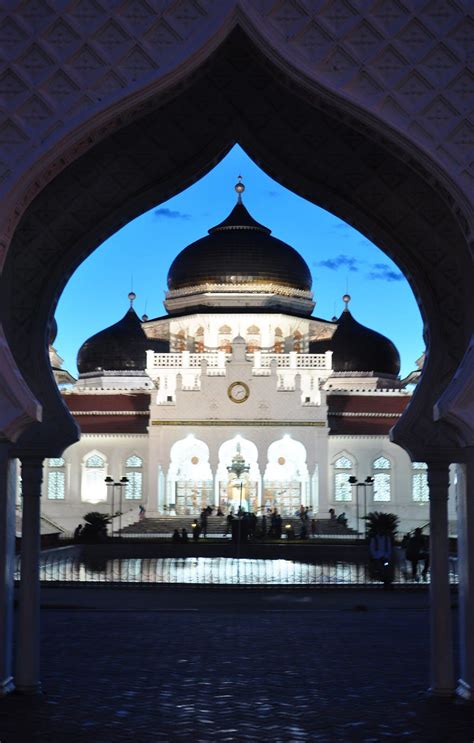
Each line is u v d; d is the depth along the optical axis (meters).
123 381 66.50
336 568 29.52
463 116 7.96
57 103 7.96
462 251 10.61
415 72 7.97
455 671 12.43
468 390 8.26
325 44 7.96
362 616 18.64
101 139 8.38
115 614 18.72
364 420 57.78
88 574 29.69
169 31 7.92
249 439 54.16
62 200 10.80
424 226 10.73
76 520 55.72
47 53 7.96
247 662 12.74
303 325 61.69
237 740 8.74
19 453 11.02
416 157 8.02
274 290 61.97
